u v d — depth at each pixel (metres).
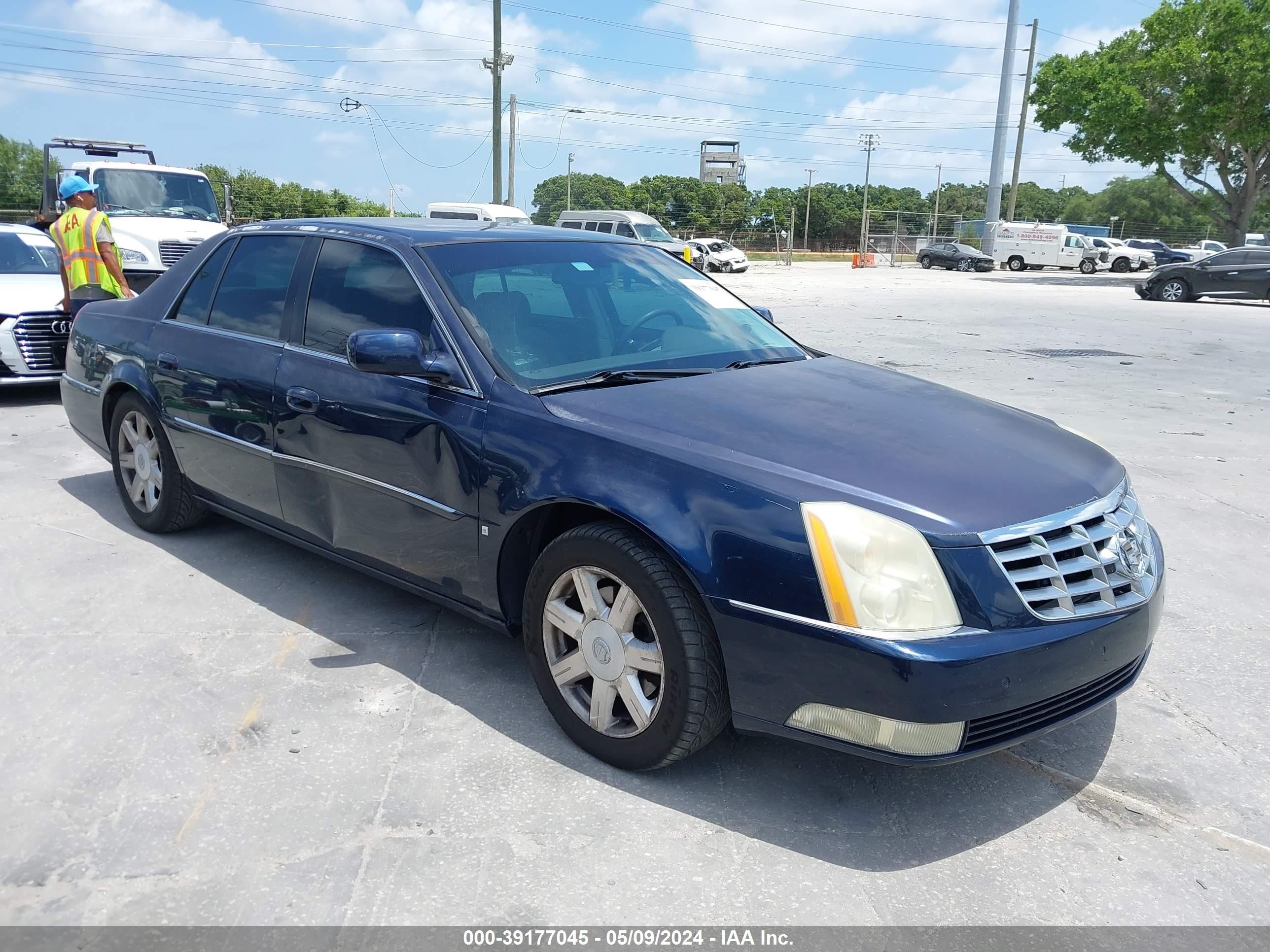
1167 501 5.93
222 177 53.59
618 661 2.88
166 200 14.64
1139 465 6.77
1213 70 33.03
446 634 3.90
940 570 2.48
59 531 5.02
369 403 3.52
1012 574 2.54
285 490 3.97
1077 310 20.52
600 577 2.92
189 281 4.63
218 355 4.23
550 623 3.07
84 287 7.84
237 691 3.42
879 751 2.48
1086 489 2.84
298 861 2.54
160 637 3.82
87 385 5.11
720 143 114.06
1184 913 2.43
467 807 2.78
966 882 2.53
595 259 4.05
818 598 2.48
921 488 2.66
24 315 7.86
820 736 2.56
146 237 13.12
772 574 2.54
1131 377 10.77
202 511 4.83
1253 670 3.78
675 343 3.73
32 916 2.33
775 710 2.61
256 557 4.69
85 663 3.60
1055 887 2.52
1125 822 2.81
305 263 4.04
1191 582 4.67
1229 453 7.17
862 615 2.45
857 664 2.44
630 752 2.90
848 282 33.34
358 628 3.94
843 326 16.36
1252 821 2.83
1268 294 22.50
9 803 2.76
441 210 26.12
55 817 2.70
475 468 3.18
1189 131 34.31
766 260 70.12
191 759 2.99
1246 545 5.19
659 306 3.93
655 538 2.70
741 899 2.44
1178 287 23.47
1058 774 3.06
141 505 4.96
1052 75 37.44
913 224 82.56
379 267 3.73
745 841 2.67
